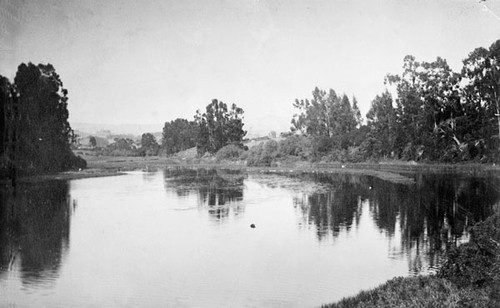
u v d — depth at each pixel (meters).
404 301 9.74
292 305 10.48
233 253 14.82
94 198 26.02
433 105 23.17
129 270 13.08
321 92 48.44
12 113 25.77
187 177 38.81
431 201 21.58
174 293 11.28
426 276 11.21
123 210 22.56
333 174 39.00
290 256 14.27
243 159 54.25
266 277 12.30
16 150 26.78
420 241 15.34
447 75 20.64
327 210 21.94
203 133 58.47
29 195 24.34
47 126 27.67
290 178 37.12
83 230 18.23
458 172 20.02
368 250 14.62
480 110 18.95
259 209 22.64
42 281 12.38
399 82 25.70
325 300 10.60
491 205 16.89
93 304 10.80
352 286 11.43
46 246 15.79
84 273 13.12
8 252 15.03
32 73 24.88
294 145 51.62
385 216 19.69
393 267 12.84
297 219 19.95
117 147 56.88
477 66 18.12
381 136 35.47
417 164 27.56
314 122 49.59
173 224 19.33
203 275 12.69
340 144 46.88
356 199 24.75
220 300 10.80
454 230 16.30
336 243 15.70
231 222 19.64
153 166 51.69
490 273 10.29
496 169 17.89
